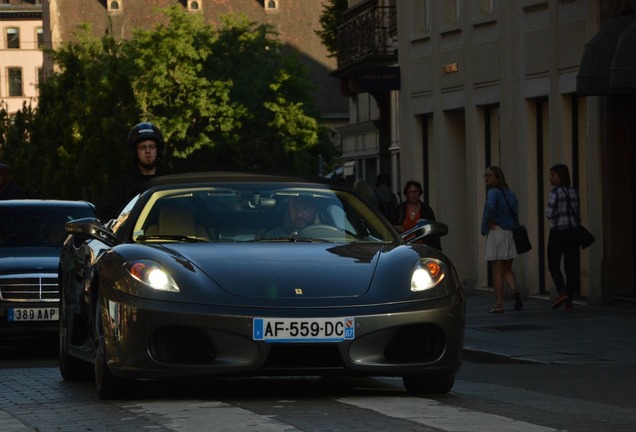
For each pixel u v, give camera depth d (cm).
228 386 1448
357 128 7194
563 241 3023
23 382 1611
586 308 3105
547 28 3506
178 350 1252
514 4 3703
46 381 1623
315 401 1255
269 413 1153
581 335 2430
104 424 1118
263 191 1484
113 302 1282
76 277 1545
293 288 1259
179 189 1484
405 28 4597
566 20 3400
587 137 3253
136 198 1494
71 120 10044
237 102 11144
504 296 3762
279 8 18800
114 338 1277
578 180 3397
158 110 11106
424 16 4519
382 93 6166
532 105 3656
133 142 1755
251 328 1227
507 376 1764
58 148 10000
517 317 2900
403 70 4631
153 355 1250
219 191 1479
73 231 1441
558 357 2067
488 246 3066
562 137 3434
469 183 4066
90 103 9844
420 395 1355
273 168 11456
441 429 1041
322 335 1230
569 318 2811
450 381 1350
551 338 2391
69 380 1620
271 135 11444
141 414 1173
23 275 2230
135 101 9912
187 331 1247
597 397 1432
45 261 2259
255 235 1420
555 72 3462
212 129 11106
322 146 11675
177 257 1312
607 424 1111
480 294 3956
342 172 8388
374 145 7000
